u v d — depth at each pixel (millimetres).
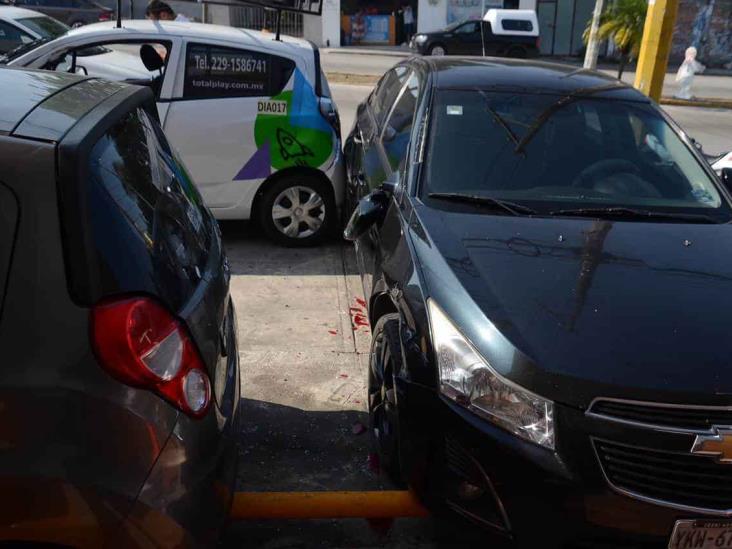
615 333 2537
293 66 5797
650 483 2332
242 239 6281
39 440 1823
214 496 2098
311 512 2947
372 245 3916
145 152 2477
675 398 2324
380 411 3352
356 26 30234
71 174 1873
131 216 2045
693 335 2547
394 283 3154
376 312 3611
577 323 2578
